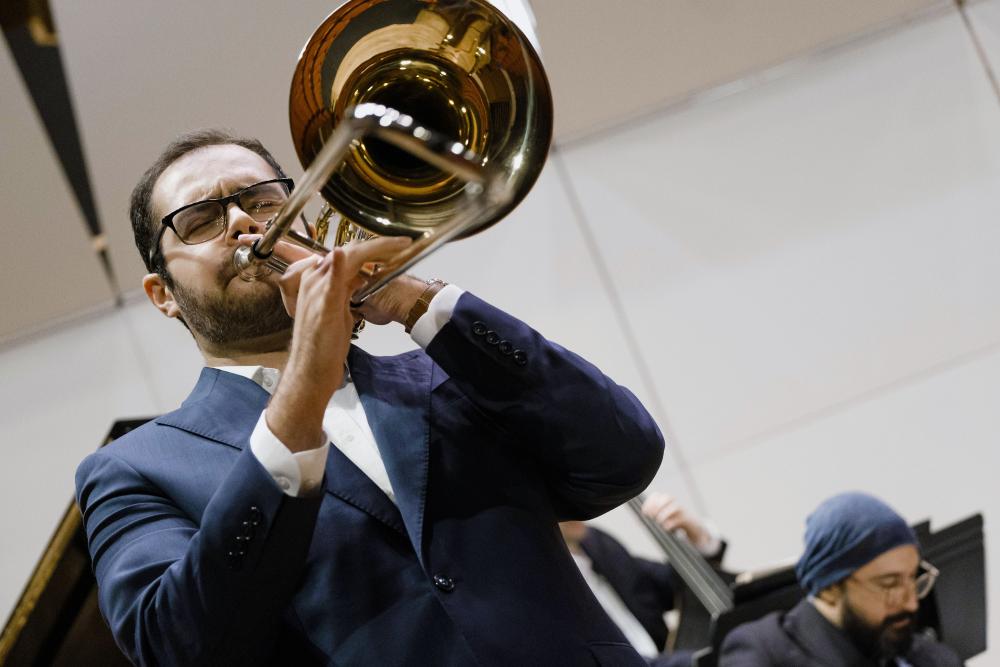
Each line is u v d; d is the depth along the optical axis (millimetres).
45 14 3070
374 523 1124
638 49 3877
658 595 3395
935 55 4156
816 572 2461
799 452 3998
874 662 2439
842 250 4102
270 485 1025
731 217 4102
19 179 3383
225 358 1285
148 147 3406
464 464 1175
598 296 4039
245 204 1287
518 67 1141
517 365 1158
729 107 4121
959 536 2605
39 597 2055
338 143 863
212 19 3219
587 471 1187
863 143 4133
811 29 4035
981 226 4105
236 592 1021
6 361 3777
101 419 3785
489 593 1090
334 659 1064
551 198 4078
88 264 3668
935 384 4043
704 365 4031
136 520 1151
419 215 1126
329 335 1033
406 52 1155
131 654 1109
